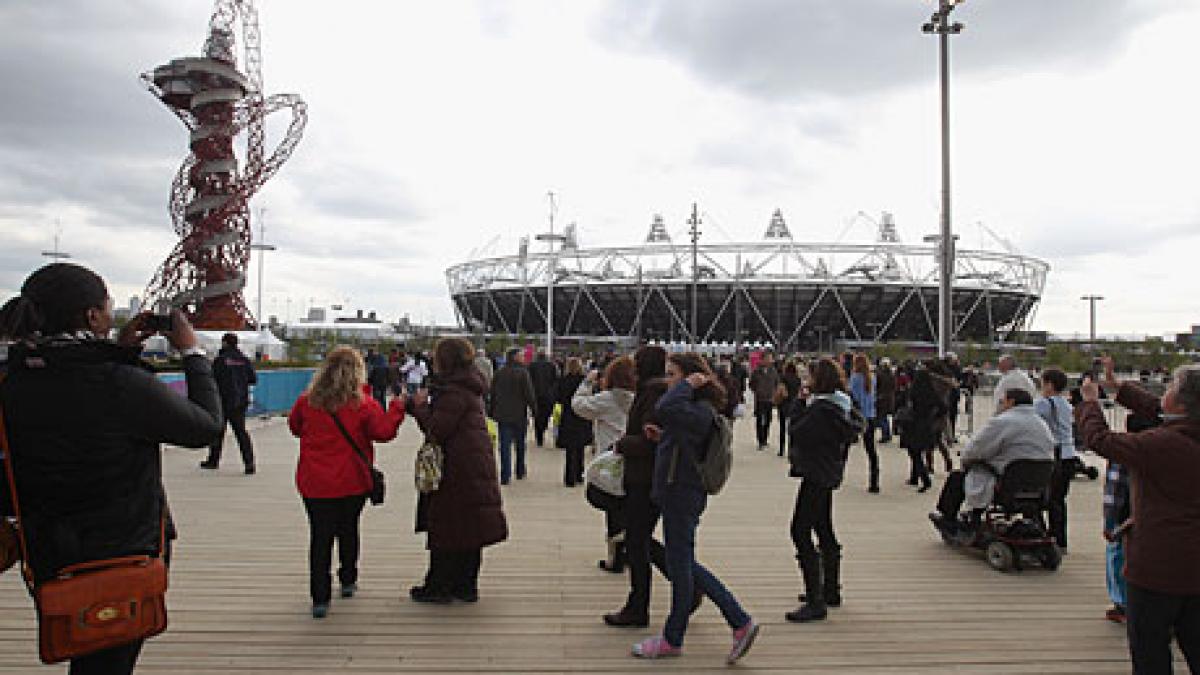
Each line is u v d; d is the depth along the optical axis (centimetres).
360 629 501
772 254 9344
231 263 4462
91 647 250
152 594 263
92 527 258
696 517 457
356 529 568
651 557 533
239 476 1117
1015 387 695
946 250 1794
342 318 12481
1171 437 341
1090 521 905
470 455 536
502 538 542
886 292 8812
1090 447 366
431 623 516
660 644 460
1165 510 343
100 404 259
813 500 539
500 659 455
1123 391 445
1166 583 339
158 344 2244
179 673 426
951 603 580
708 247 9419
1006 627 527
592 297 9500
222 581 606
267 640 479
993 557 680
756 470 1294
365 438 530
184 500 940
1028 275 9831
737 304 8556
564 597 579
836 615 549
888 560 709
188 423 280
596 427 662
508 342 6725
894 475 1236
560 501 979
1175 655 489
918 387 1087
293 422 536
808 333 9512
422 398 549
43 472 253
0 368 260
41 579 256
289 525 809
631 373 657
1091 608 571
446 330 11162
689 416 444
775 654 471
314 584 521
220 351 1121
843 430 536
